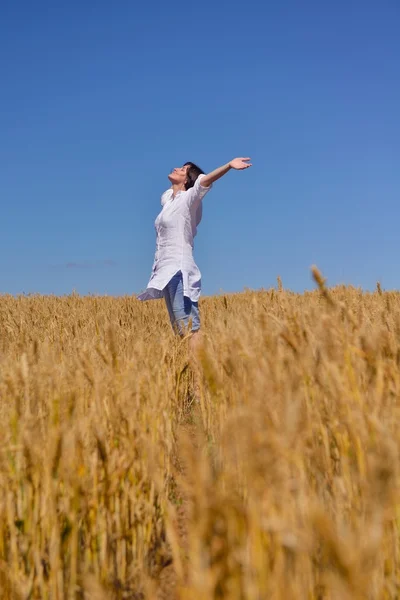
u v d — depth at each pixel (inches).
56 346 203.3
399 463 55.9
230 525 51.5
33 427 90.2
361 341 90.6
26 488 83.6
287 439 58.7
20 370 99.3
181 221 212.2
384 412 77.5
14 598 76.5
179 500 113.3
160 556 96.3
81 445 89.0
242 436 63.9
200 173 224.8
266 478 56.5
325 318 93.1
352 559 43.1
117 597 85.7
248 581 52.7
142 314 352.5
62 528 84.0
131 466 96.7
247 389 94.6
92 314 351.6
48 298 473.1
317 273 98.3
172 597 85.1
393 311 154.8
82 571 85.1
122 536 91.1
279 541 54.6
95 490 87.0
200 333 181.6
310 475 80.3
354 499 73.5
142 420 106.8
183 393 187.8
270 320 117.8
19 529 83.9
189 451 53.0
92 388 110.5
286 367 91.7
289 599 53.9
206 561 51.6
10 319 292.4
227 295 402.0
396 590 67.8
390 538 68.0
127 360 127.0
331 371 80.7
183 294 210.1
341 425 77.7
